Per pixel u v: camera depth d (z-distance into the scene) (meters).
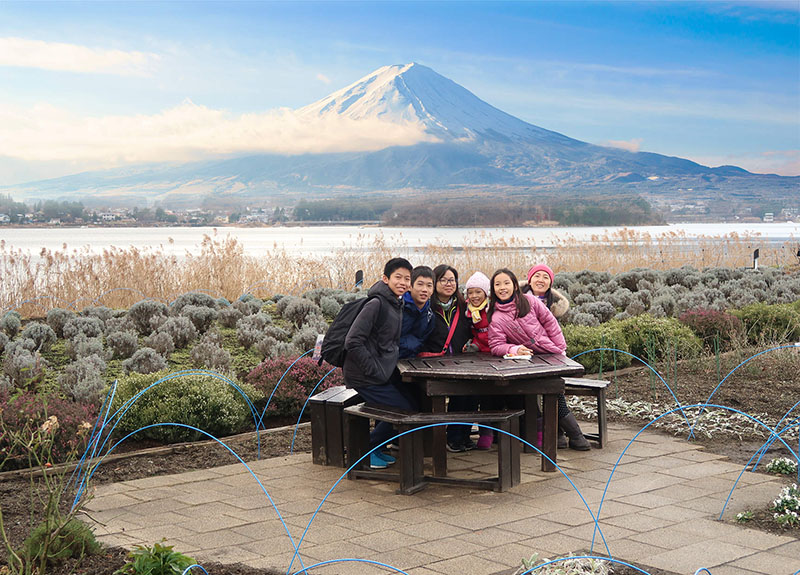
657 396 9.52
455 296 7.29
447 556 4.63
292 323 13.81
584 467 6.75
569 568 4.34
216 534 5.09
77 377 9.04
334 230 149.00
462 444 7.34
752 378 10.38
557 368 6.40
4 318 12.41
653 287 18.97
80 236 97.56
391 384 6.66
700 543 4.84
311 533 5.09
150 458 7.14
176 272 17.14
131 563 4.22
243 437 7.91
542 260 23.09
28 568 4.12
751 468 6.69
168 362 10.91
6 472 6.40
